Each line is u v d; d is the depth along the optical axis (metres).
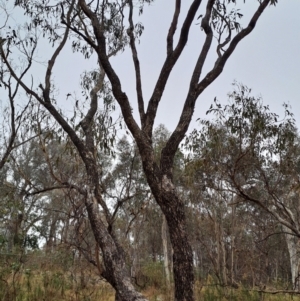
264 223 15.05
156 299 9.66
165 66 5.55
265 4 6.07
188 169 10.53
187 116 5.21
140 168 11.55
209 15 6.00
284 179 10.73
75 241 7.33
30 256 9.63
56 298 8.41
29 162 15.41
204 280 12.30
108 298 8.93
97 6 7.26
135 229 14.02
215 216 14.38
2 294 7.83
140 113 5.53
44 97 6.30
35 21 8.45
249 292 10.29
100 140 8.14
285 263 18.95
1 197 9.36
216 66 5.68
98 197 5.43
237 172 10.16
